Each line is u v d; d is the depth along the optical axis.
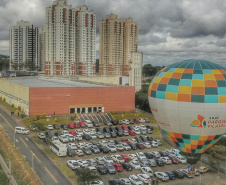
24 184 54.59
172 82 51.09
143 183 55.88
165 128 53.62
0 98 150.88
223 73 50.97
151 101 55.22
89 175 51.31
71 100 107.75
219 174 62.34
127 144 76.94
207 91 48.12
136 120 105.12
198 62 52.97
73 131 87.12
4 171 60.94
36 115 98.75
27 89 104.31
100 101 112.81
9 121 100.44
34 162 64.25
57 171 59.91
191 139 50.72
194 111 48.31
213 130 49.19
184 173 60.03
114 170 60.09
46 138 77.00
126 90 117.12
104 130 91.44
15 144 76.06
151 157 69.50
